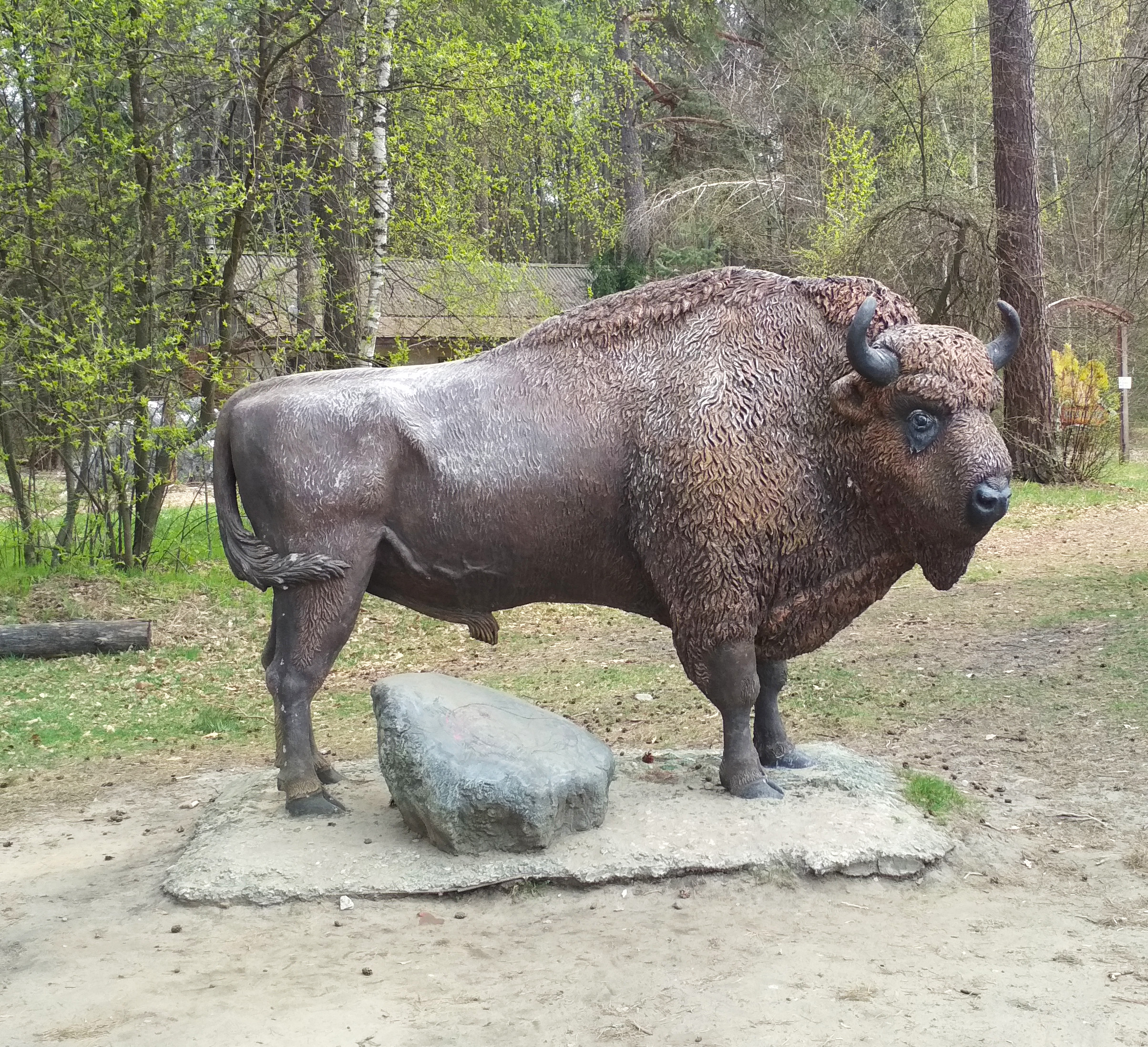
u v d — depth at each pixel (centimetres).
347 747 684
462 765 437
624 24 2202
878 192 2475
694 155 2752
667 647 962
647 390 466
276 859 442
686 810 466
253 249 1194
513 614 1148
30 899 448
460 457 466
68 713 783
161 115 1232
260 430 470
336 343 1239
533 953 376
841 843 435
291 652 474
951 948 375
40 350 1078
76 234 1172
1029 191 1856
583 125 1455
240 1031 328
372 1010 338
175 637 1015
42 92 1071
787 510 455
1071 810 512
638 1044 314
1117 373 2570
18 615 1020
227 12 1142
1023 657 825
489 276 1320
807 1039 314
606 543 474
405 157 1241
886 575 471
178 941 395
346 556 465
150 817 560
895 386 432
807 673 812
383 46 1203
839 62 2514
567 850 434
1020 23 1812
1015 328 458
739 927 392
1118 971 354
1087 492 1777
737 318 467
